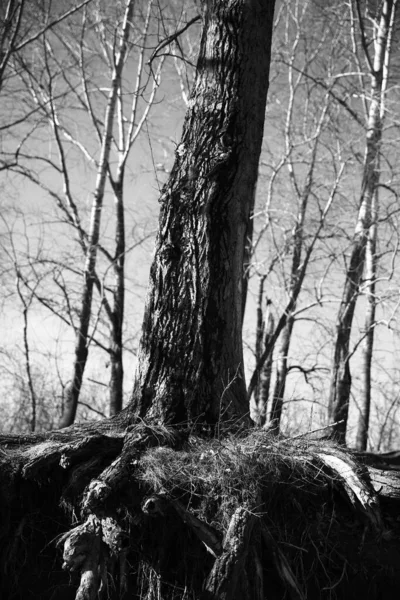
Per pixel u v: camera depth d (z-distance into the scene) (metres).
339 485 5.94
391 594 5.88
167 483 5.46
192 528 5.32
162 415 6.06
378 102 14.03
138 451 5.70
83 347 13.31
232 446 5.70
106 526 5.20
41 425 13.84
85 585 4.88
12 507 5.88
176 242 6.31
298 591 5.50
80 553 5.02
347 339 12.95
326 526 5.90
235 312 6.37
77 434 6.05
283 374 13.17
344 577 5.88
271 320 14.27
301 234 13.99
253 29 6.54
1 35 12.08
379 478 6.18
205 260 6.25
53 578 5.78
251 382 12.07
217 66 6.51
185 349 6.15
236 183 6.36
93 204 14.01
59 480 5.92
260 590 5.41
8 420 13.88
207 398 6.12
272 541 5.58
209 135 6.41
